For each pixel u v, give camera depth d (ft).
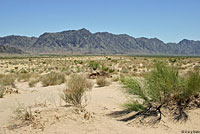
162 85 25.77
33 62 261.03
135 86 27.96
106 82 55.06
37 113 25.11
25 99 39.81
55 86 57.67
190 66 131.03
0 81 64.39
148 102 26.94
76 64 199.31
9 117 26.76
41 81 70.59
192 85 25.80
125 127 22.57
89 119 24.41
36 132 21.15
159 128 22.04
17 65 210.79
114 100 35.42
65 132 20.93
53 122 22.94
